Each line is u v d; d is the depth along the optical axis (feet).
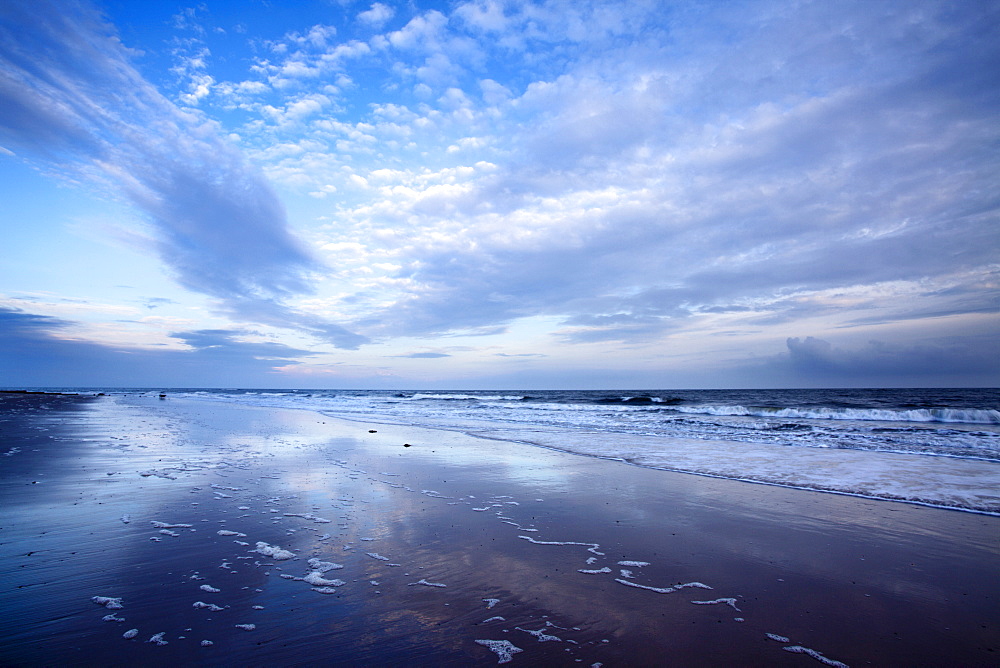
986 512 20.44
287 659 9.19
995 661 9.49
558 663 9.23
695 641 10.21
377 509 20.68
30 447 35.86
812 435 47.55
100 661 8.96
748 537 17.40
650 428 57.06
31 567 13.57
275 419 73.72
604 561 14.94
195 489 23.50
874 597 12.52
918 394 173.47
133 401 142.20
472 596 12.28
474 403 131.03
